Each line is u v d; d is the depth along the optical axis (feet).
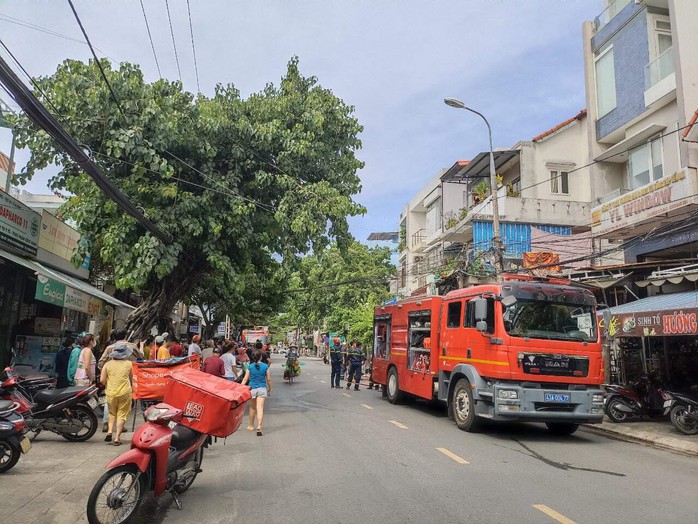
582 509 18.89
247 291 90.02
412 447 29.78
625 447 32.58
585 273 56.29
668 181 48.73
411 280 122.21
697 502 20.06
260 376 34.42
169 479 18.62
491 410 33.76
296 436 33.24
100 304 53.26
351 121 50.96
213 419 19.77
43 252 47.78
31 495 19.51
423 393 44.16
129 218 41.06
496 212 56.49
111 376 29.01
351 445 30.27
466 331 37.40
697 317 34.14
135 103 40.86
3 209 39.83
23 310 50.65
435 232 104.78
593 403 33.60
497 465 25.75
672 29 52.44
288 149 45.55
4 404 23.13
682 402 35.55
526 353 33.01
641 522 17.60
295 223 44.14
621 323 40.75
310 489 21.11
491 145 57.41
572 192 79.51
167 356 40.86
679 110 51.08
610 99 63.46
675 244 51.08
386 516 17.85
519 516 17.94
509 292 34.65
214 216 44.24
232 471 24.08
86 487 20.74
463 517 17.78
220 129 44.34
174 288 49.14
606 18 65.92
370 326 106.22
